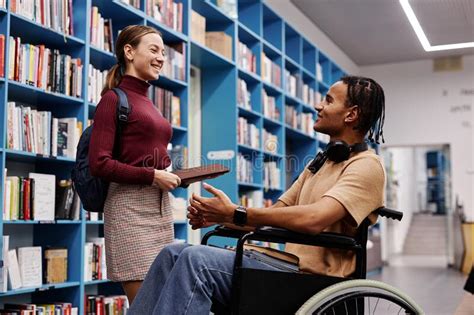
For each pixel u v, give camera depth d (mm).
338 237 1842
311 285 1798
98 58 4184
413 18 8305
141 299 1802
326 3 8016
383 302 3865
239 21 6719
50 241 3869
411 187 19750
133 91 2484
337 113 2061
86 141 2459
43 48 3598
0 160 3248
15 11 3369
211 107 5988
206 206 1806
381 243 10953
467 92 10688
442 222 18141
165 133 2518
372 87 2062
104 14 4391
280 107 7148
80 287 3760
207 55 5559
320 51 8656
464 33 9023
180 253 1779
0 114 3266
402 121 11023
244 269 1730
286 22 7383
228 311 1841
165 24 4793
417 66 11008
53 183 3613
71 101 3824
